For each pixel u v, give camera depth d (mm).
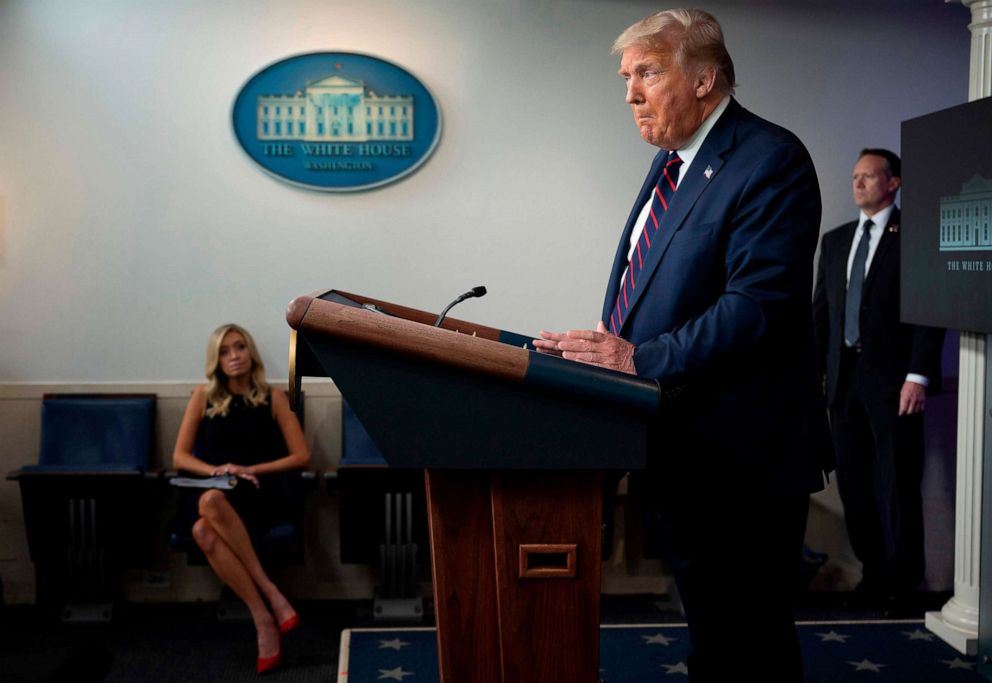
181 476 4047
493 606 1590
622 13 4391
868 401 4129
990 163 3109
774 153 1966
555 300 4465
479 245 4434
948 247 3355
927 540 4504
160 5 4297
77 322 4367
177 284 4383
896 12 4469
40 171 4316
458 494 1579
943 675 3328
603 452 1498
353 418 4344
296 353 1528
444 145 4395
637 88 2078
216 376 4160
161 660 3732
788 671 2064
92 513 4020
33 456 4371
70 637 3969
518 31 4379
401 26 4348
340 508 4117
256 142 4336
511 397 1486
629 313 2090
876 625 3828
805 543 4551
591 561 1550
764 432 1961
